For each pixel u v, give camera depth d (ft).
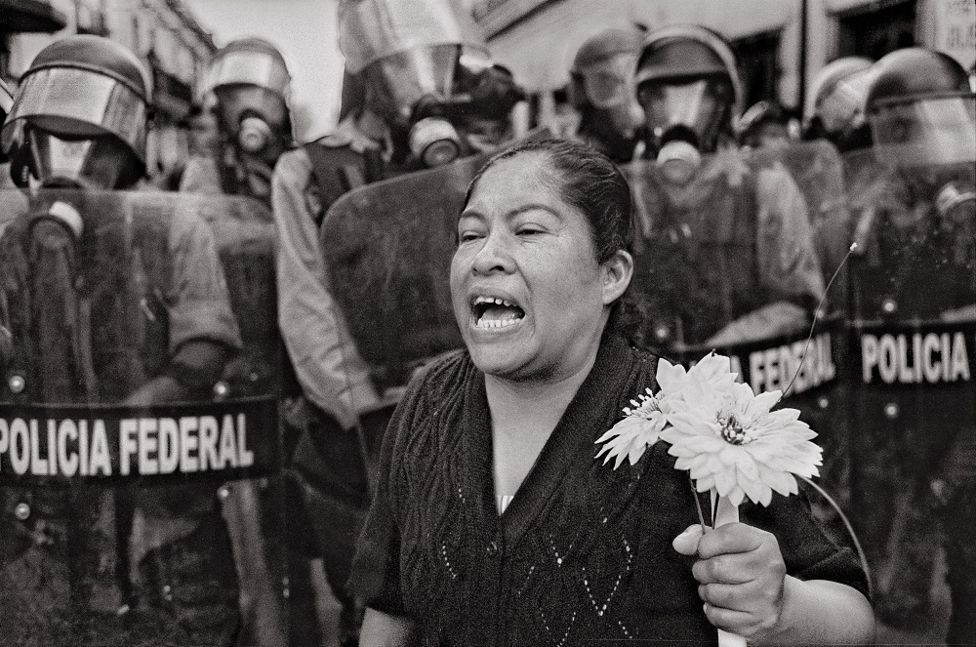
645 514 3.10
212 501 5.93
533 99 5.92
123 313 5.88
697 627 3.05
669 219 5.96
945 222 6.03
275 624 5.96
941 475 6.08
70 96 5.82
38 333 5.87
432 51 5.82
